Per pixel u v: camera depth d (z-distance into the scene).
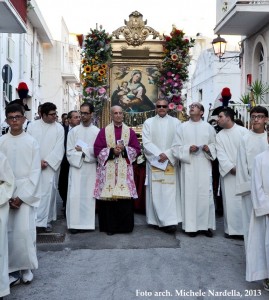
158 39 9.05
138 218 7.90
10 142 4.65
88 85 8.74
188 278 4.84
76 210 6.79
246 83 13.84
